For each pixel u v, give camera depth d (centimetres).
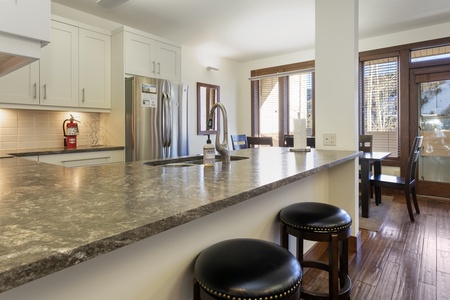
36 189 98
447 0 329
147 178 120
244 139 459
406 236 276
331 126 252
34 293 65
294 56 537
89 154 312
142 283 89
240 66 606
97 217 68
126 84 338
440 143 421
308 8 343
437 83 419
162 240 95
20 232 58
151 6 334
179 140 376
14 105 276
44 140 325
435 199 417
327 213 146
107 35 347
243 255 94
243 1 325
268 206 159
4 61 104
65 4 322
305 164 161
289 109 548
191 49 499
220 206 85
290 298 84
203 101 520
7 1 83
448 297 176
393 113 452
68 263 51
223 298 80
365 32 433
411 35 424
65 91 310
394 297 177
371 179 357
